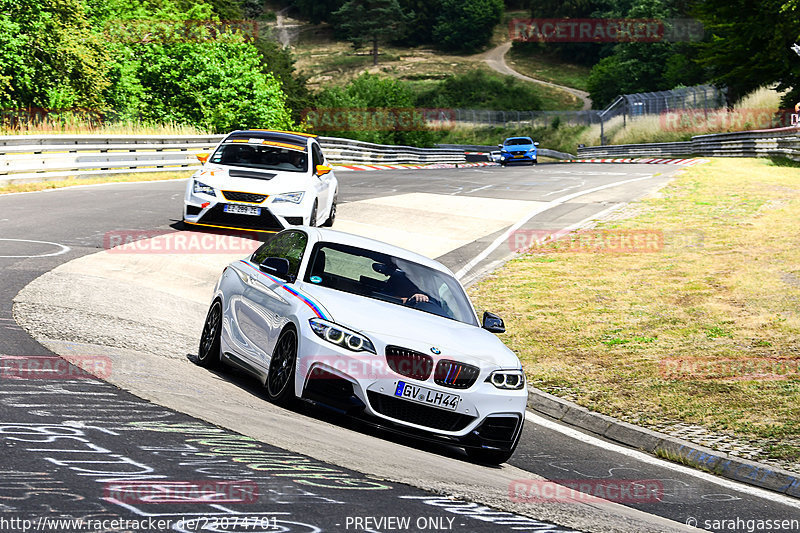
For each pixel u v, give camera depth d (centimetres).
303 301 1302
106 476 744
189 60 8488
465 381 1243
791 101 9419
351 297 1341
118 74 7831
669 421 1672
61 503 658
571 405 1783
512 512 852
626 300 2623
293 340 1264
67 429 894
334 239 1504
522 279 2938
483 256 3294
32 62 6694
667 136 12538
